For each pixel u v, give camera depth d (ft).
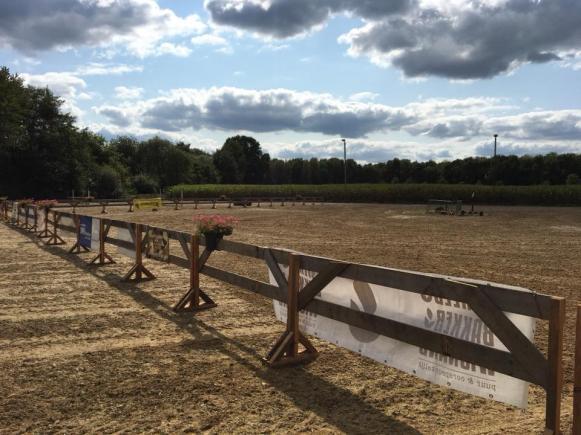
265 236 57.88
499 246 49.62
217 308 23.00
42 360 16.07
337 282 14.66
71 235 53.36
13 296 25.11
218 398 13.20
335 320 14.80
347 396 13.46
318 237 57.21
